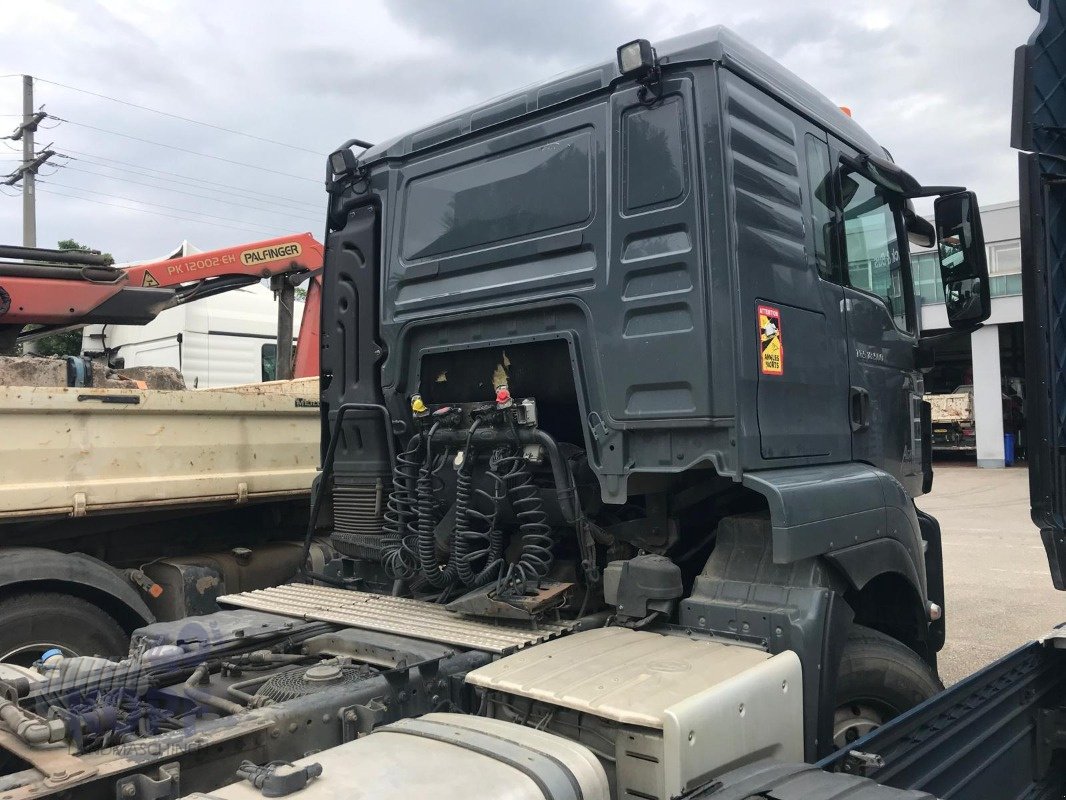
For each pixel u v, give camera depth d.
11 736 2.08
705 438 2.69
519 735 2.08
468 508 3.19
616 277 2.87
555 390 3.18
